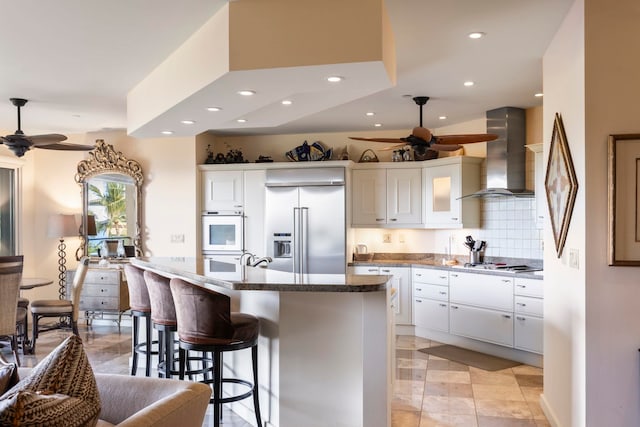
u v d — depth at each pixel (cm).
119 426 169
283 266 682
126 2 301
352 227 696
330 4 289
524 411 399
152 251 719
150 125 460
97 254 730
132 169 720
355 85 332
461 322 588
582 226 292
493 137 503
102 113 596
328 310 327
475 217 642
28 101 536
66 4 303
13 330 510
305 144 714
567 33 325
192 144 712
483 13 325
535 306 510
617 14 284
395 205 684
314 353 328
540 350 505
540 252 586
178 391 205
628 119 282
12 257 502
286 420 330
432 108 587
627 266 280
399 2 308
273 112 459
